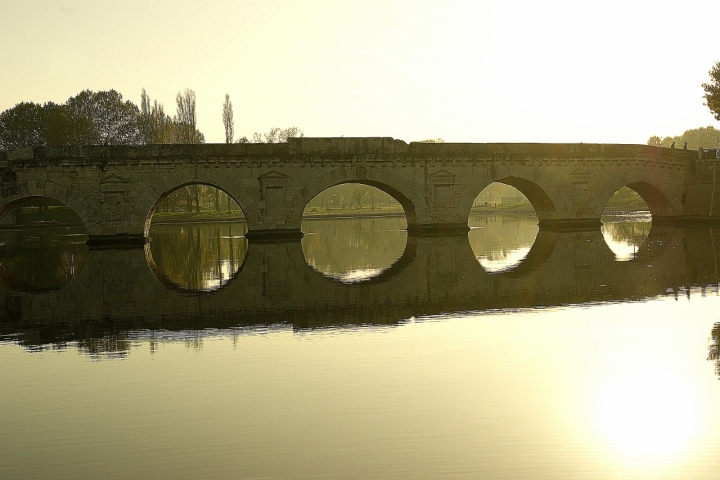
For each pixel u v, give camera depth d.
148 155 55.91
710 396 15.79
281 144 58.50
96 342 21.62
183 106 110.25
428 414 14.86
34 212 102.75
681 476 12.07
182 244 58.22
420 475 12.14
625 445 13.27
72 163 54.84
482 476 12.09
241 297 29.52
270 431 14.06
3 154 54.28
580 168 65.44
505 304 26.70
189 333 22.61
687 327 22.38
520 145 63.69
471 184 62.66
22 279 36.94
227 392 16.42
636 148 67.12
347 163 59.75
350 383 16.95
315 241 59.59
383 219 102.81
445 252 47.28
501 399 15.72
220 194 155.88
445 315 24.77
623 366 18.16
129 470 12.49
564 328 22.42
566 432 13.89
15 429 14.41
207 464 12.66
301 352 19.83
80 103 110.38
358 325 23.33
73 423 14.69
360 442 13.50
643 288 29.97
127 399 16.06
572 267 37.16
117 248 53.50
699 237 54.34
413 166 61.34
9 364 19.23
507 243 53.34
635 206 128.38
